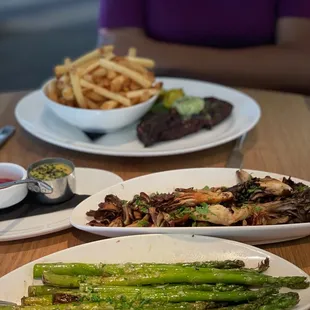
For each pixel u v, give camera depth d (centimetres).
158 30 137
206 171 63
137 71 79
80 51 258
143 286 47
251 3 131
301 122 84
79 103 75
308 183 60
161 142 76
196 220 54
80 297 45
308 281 47
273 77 120
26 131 83
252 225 53
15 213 59
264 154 74
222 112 81
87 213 56
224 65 121
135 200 56
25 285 48
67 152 76
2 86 216
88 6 353
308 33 127
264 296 45
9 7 352
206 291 46
